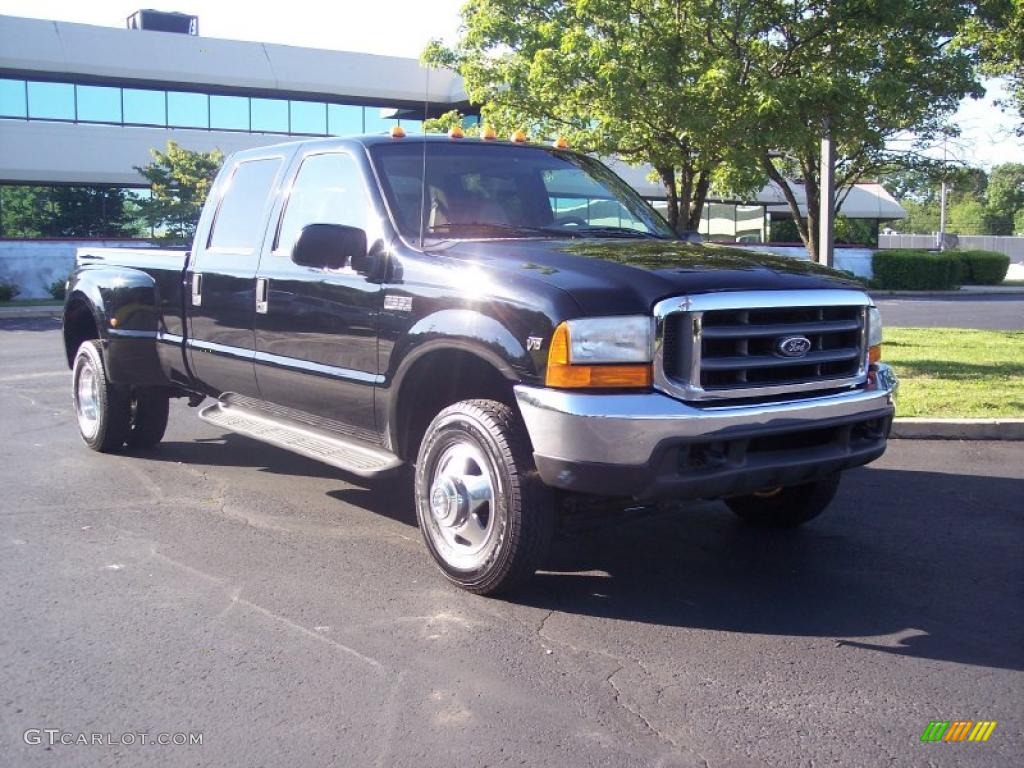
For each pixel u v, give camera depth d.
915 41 10.62
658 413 4.14
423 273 4.96
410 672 3.94
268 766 3.25
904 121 11.95
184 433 8.71
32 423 9.09
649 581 5.04
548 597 4.79
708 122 9.67
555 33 10.53
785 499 5.80
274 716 3.58
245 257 6.29
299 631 4.34
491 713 3.61
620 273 4.43
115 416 7.56
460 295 4.71
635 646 4.22
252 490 6.73
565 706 3.67
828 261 11.16
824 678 3.93
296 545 5.55
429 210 5.43
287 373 5.90
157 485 6.86
